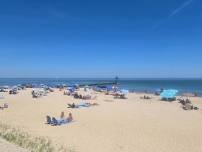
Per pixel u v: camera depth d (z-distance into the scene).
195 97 56.31
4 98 48.31
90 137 19.69
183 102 42.84
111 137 19.86
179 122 26.48
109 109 34.66
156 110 34.75
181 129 23.27
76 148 16.61
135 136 20.38
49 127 22.97
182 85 129.50
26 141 12.68
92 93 60.03
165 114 31.50
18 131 17.41
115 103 41.59
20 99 46.59
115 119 27.30
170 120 27.52
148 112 32.75
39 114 30.16
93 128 22.84
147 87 109.81
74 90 64.62
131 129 22.77
